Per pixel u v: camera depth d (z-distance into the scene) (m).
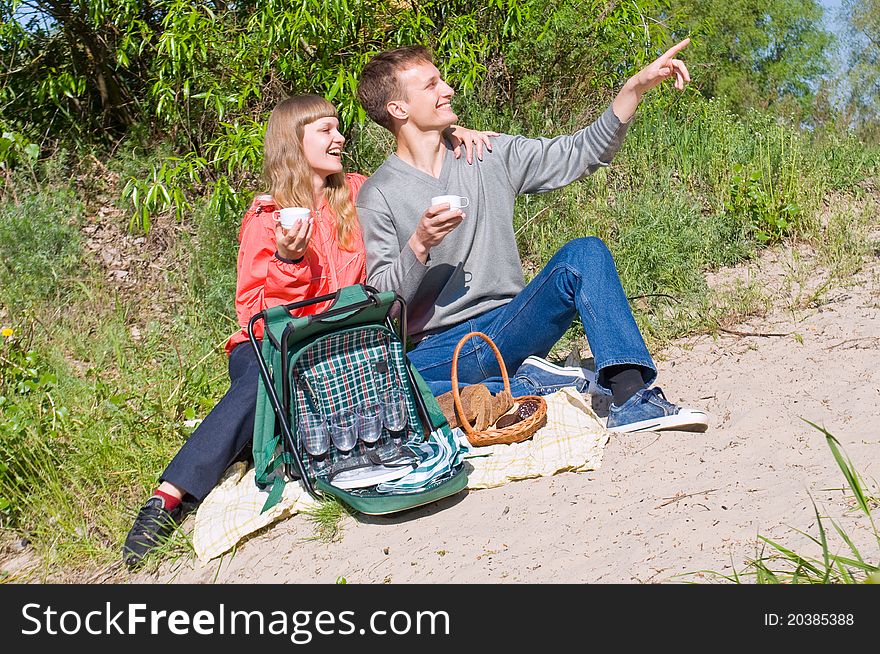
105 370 5.42
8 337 5.02
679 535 3.01
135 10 6.81
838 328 4.71
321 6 5.78
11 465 4.34
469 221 4.21
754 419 3.78
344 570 3.29
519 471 3.62
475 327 4.21
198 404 4.79
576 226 6.30
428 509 3.56
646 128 7.11
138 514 3.77
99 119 7.75
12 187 6.63
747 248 6.11
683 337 5.02
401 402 3.73
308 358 3.62
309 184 4.02
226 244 6.24
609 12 7.21
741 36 14.96
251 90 6.30
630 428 3.78
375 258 4.18
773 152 7.01
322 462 3.67
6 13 7.27
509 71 7.26
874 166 7.35
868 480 3.13
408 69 4.14
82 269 6.33
